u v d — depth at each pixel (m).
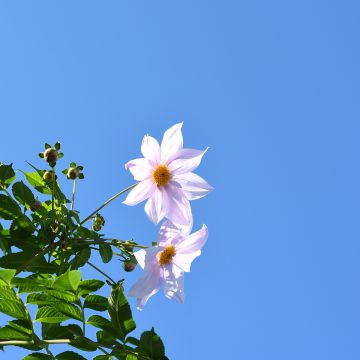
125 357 1.64
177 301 1.83
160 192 1.87
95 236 1.82
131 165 1.86
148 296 1.82
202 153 1.88
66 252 1.81
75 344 1.64
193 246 1.86
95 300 1.67
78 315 1.65
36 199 1.83
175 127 1.88
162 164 1.88
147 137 1.87
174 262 1.85
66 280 1.63
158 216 1.87
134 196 1.87
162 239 1.85
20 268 1.77
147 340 1.62
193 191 1.88
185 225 1.86
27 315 1.63
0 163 1.84
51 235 1.80
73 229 1.81
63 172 1.89
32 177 1.89
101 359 1.64
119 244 1.84
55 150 1.87
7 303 1.62
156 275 1.83
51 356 1.65
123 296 1.65
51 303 1.65
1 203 1.79
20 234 1.79
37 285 1.64
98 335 1.66
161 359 1.61
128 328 1.64
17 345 1.63
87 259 1.82
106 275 1.81
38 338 1.63
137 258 1.82
